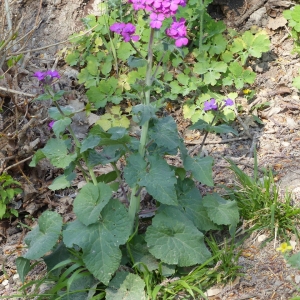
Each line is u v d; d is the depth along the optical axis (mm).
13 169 954
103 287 751
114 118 1074
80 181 986
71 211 932
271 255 804
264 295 747
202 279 759
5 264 859
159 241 749
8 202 928
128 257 772
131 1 693
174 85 1102
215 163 997
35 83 1081
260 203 860
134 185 708
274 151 1010
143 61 727
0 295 806
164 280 750
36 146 978
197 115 1068
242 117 1082
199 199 830
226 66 1097
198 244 755
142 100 747
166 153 803
